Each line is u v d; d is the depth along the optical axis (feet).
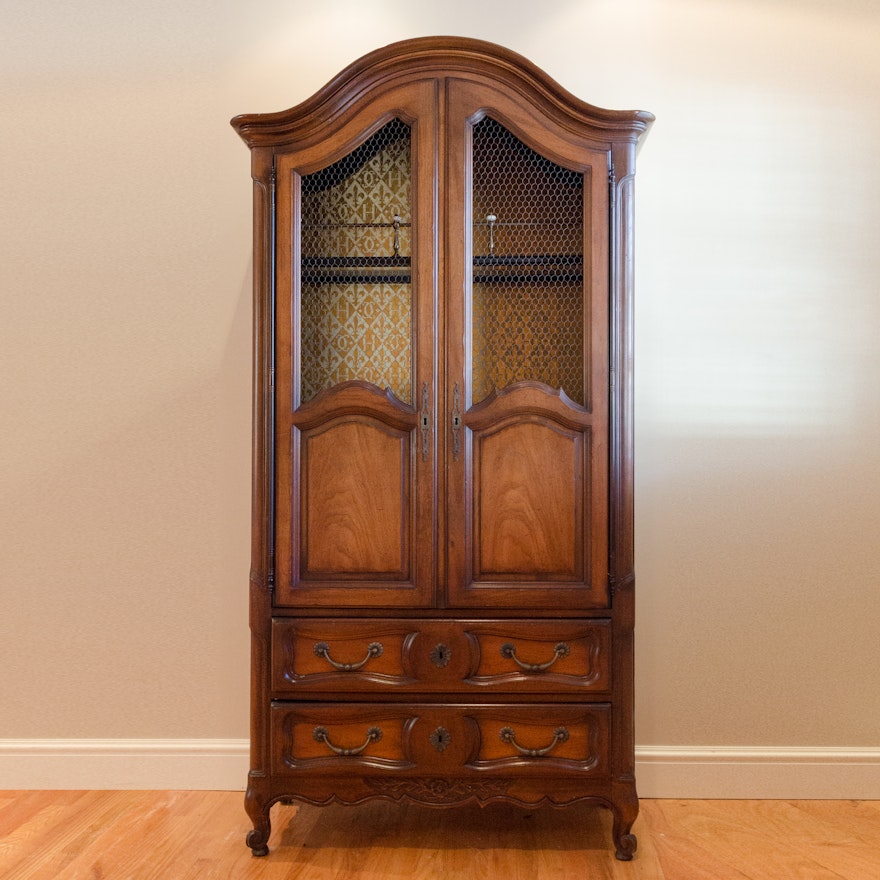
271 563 7.70
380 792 7.66
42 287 9.48
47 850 7.84
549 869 7.49
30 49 9.48
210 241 9.43
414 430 7.64
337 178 7.75
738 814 8.73
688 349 9.29
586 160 7.64
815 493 9.25
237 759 9.34
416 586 7.63
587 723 7.60
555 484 7.64
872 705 9.20
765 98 9.26
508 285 7.70
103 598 9.44
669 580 9.29
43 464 9.46
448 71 7.63
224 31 9.46
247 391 9.41
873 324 9.23
